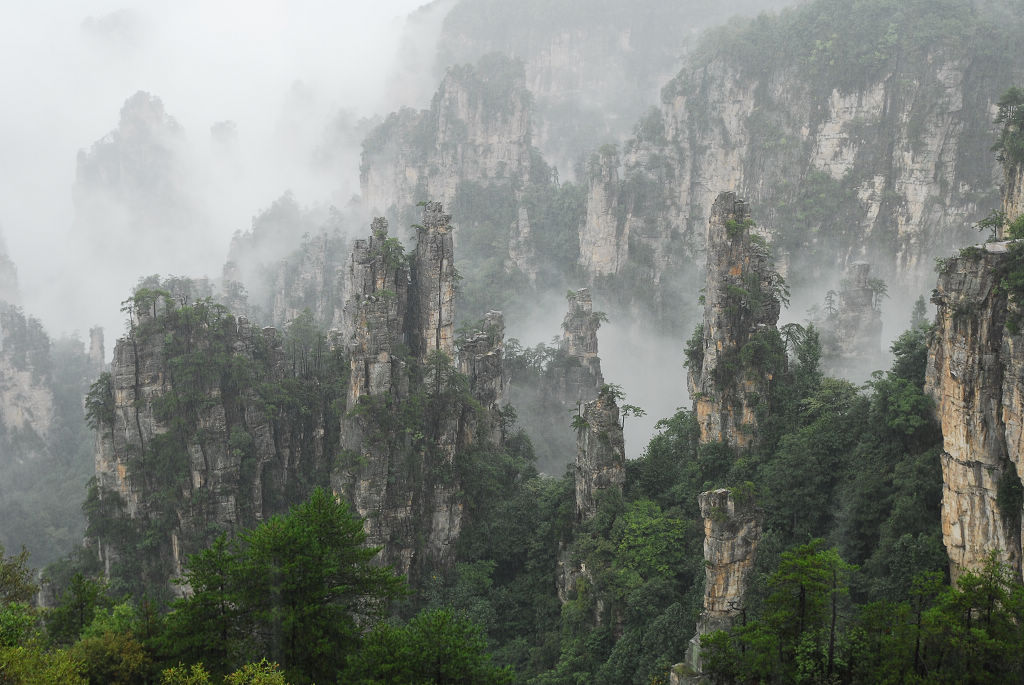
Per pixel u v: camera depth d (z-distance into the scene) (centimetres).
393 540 11756
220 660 5753
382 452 11581
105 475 12431
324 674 5828
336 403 12612
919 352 9106
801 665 6169
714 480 10706
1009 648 5609
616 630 9231
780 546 8844
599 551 9831
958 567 7406
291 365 13650
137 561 12225
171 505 12181
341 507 6531
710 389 11194
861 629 6278
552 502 11619
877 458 9081
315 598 5972
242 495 12494
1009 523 6956
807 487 9438
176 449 12194
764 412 10862
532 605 10994
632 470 11306
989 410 7131
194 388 12262
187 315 12469
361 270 12925
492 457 13125
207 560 6116
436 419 12306
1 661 5188
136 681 5806
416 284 13538
